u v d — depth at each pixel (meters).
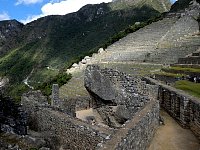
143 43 83.75
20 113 20.95
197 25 85.38
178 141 16.45
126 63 69.38
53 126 18.41
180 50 67.56
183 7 111.12
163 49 73.31
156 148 15.24
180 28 85.06
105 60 80.44
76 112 24.19
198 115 16.95
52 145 17.50
